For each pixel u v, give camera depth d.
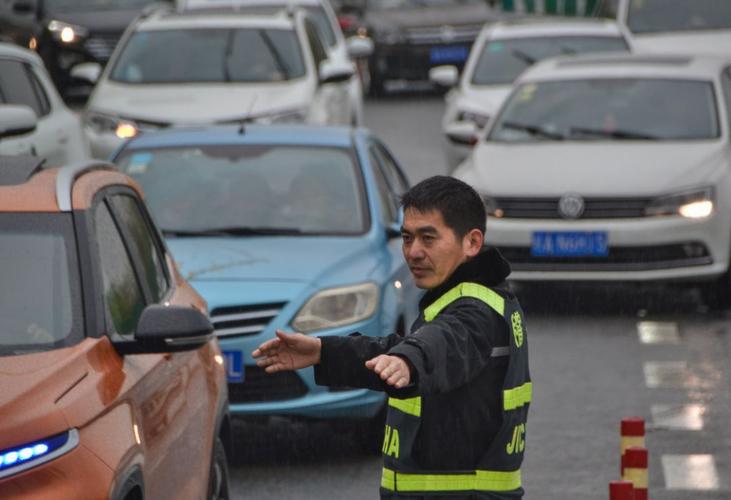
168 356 15.98
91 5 71.75
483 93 51.59
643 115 37.22
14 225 15.40
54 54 70.19
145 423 14.51
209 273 24.14
